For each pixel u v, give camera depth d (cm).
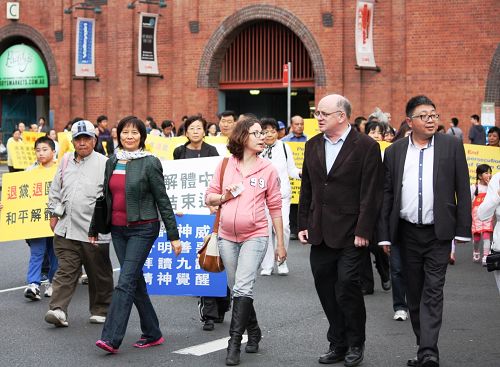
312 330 940
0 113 3794
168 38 3136
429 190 768
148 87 3181
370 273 1155
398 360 811
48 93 3806
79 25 3209
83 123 955
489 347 867
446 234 763
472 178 1582
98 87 3291
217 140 1434
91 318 975
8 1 3456
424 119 764
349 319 776
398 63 2705
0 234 1138
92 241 862
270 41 2964
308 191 799
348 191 773
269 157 1303
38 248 1128
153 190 834
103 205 845
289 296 1134
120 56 3203
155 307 1073
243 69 3017
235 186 812
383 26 2723
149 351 849
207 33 3019
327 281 795
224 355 834
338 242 768
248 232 808
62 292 949
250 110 3344
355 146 773
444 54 2631
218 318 980
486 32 2573
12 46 3512
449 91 2628
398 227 788
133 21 3180
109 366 793
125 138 844
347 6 2777
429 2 2644
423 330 754
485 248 1384
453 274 1327
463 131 2611
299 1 2834
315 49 2811
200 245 984
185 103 3081
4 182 1142
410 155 780
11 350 853
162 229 986
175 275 980
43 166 1158
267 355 832
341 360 802
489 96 2575
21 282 1259
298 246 1642
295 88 3000
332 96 780
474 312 1043
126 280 820
